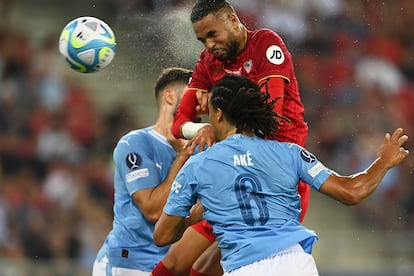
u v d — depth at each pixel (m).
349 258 48.72
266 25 52.72
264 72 19.53
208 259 20.84
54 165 50.56
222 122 18.88
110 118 54.84
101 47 21.59
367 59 59.16
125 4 50.59
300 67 57.12
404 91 59.28
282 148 18.52
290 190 18.34
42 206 47.81
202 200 18.38
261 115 18.53
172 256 20.73
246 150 18.31
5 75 55.44
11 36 59.72
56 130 52.53
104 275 23.73
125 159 22.84
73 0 63.88
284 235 18.02
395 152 18.53
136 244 23.05
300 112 20.36
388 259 47.84
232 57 19.86
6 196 47.28
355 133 56.31
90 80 57.56
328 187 18.28
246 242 17.86
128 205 23.12
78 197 48.94
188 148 21.64
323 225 53.31
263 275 17.67
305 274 17.91
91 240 47.12
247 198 18.06
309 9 56.47
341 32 58.50
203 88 20.83
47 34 61.91
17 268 41.25
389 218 52.72
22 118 52.50
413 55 60.72
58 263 42.66
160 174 22.97
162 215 18.72
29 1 66.06
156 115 56.62
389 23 60.41
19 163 50.28
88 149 52.56
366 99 57.69
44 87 54.78
